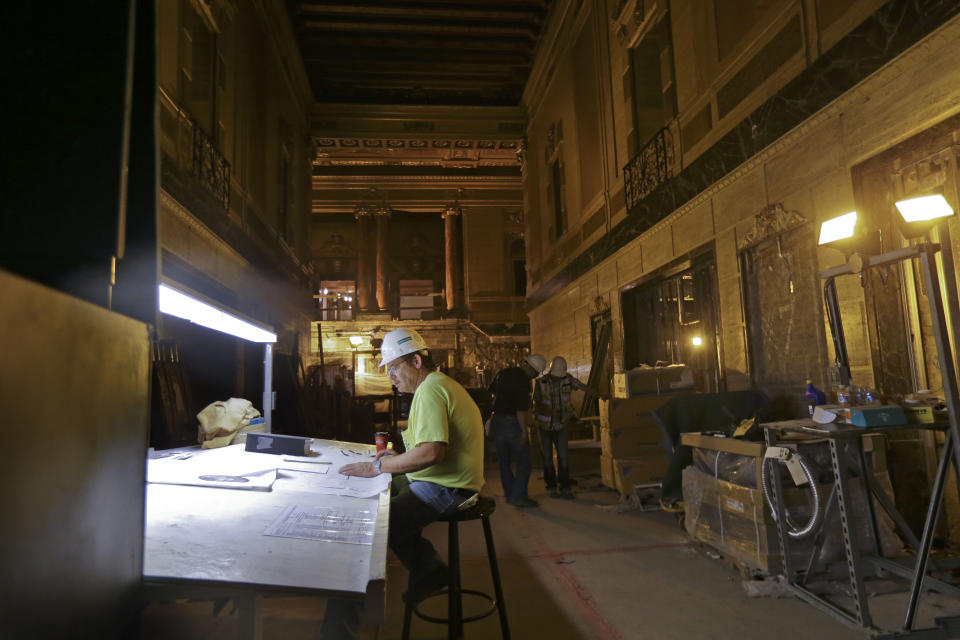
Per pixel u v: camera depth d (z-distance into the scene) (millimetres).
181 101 6258
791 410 5176
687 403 5148
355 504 2086
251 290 9375
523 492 5879
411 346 2959
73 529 739
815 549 3264
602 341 10086
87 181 913
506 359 21953
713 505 3988
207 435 3508
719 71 6309
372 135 15992
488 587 3602
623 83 9156
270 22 11008
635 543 4438
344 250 25047
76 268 901
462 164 18797
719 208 6379
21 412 625
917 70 3762
